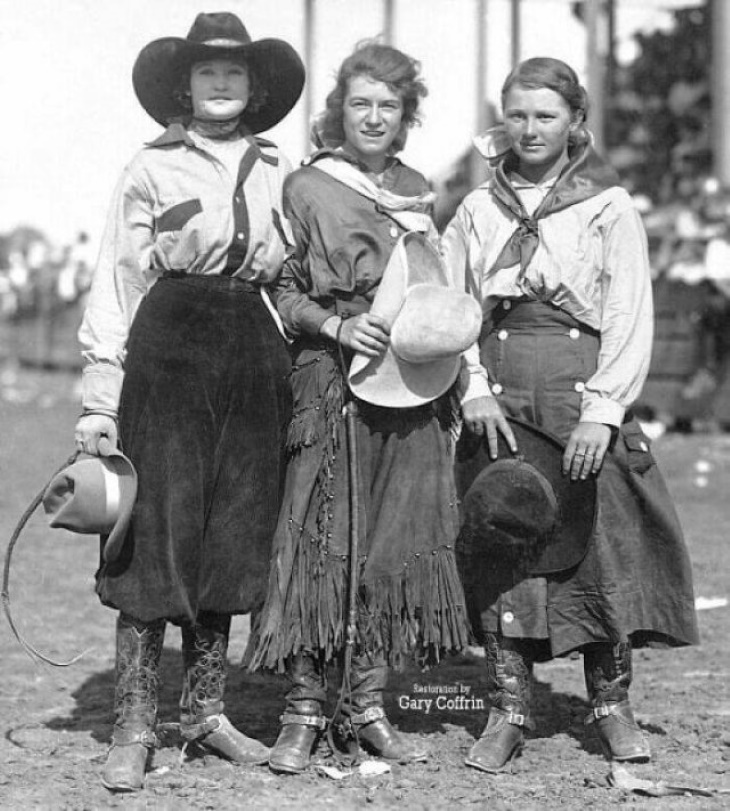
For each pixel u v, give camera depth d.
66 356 35.75
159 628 5.47
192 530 5.34
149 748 5.47
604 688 5.70
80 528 5.29
